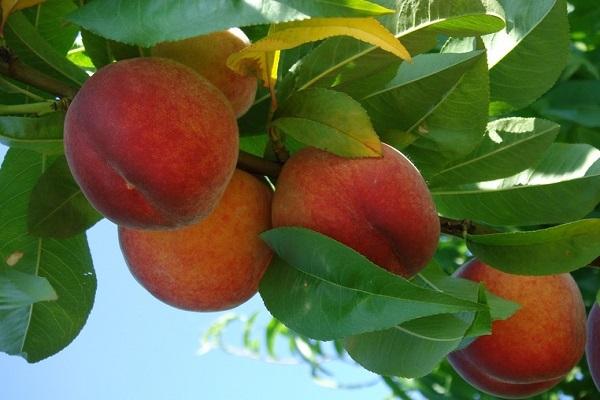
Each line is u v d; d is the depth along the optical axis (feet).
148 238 1.79
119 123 1.57
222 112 1.64
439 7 1.65
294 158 1.75
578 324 2.16
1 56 1.73
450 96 1.85
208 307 1.84
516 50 2.02
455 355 2.29
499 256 1.92
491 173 2.03
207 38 1.73
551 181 2.08
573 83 2.82
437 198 2.13
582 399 3.03
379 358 1.73
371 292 1.57
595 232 1.82
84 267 2.02
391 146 1.82
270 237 1.69
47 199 1.88
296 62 1.87
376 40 1.54
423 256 1.73
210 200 1.64
